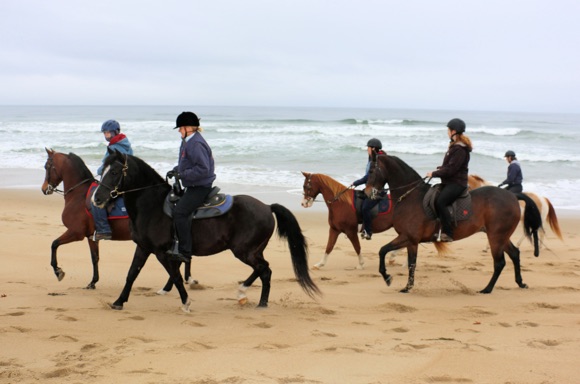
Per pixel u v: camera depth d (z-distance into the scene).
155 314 7.00
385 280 8.79
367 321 6.84
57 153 8.38
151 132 45.25
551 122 85.44
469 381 4.80
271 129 48.47
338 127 52.00
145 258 7.19
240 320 6.77
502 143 40.16
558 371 5.03
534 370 5.05
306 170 25.06
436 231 8.50
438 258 11.51
